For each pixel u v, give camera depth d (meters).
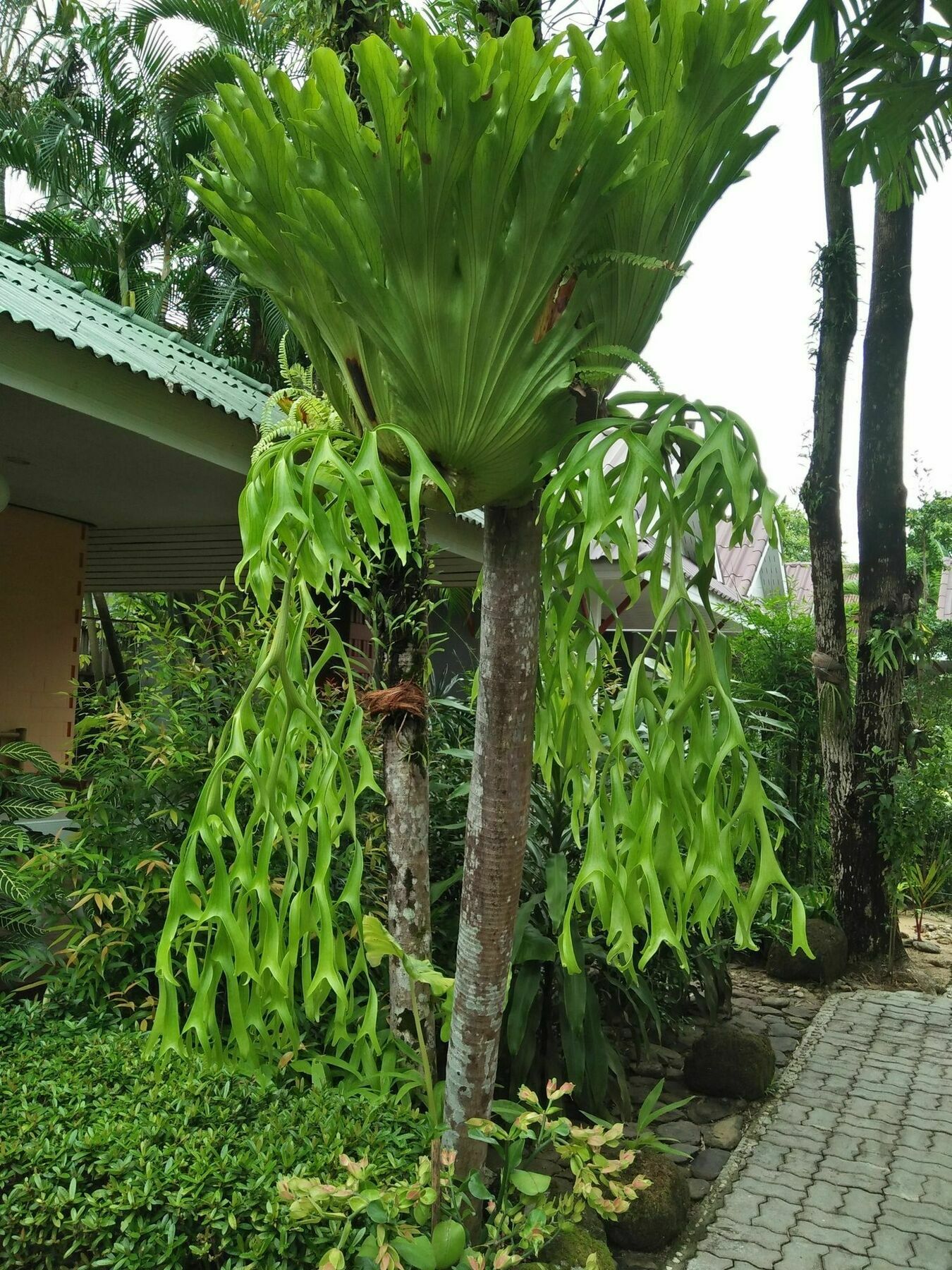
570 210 1.21
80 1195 1.82
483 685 1.57
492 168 1.16
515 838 1.58
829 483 6.20
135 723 3.08
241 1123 2.11
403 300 1.23
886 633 6.02
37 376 2.84
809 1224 2.87
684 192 1.34
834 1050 4.50
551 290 1.26
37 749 3.29
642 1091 3.81
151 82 8.72
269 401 2.22
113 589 6.86
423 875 2.56
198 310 9.66
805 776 6.79
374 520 1.27
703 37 1.20
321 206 1.17
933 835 7.15
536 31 1.82
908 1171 3.24
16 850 2.97
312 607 1.52
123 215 9.24
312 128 1.16
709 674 1.36
